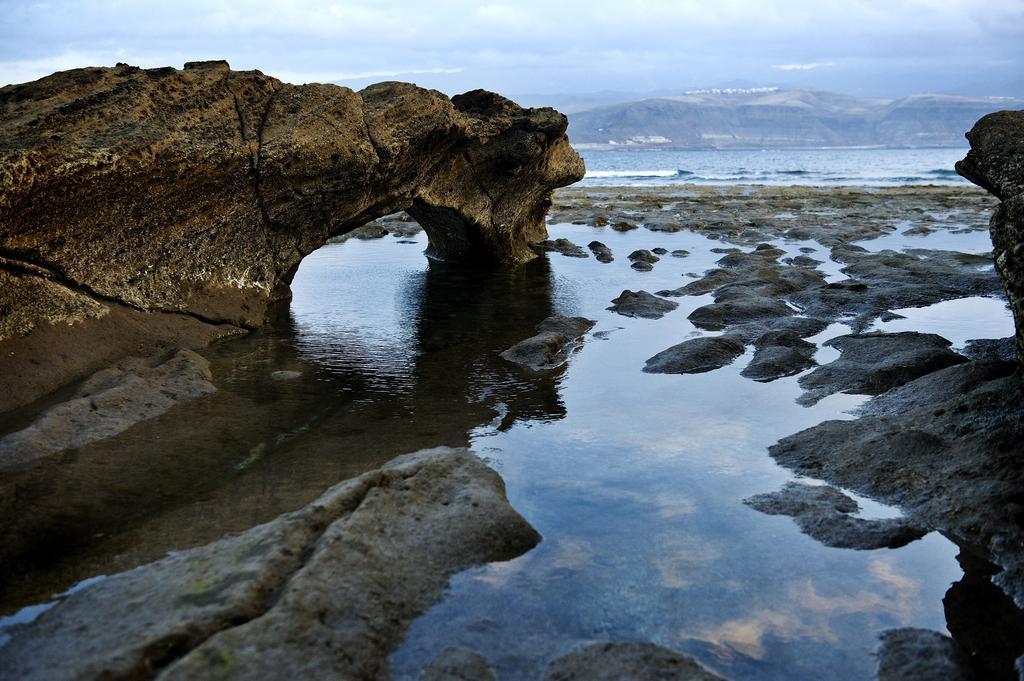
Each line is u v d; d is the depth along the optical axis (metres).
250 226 11.79
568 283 16.62
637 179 69.38
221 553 5.06
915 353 9.75
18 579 5.39
